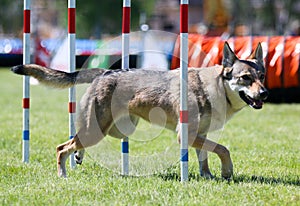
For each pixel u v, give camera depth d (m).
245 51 24.12
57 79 10.91
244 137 16.27
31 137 15.84
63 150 11.06
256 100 10.51
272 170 11.66
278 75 24.31
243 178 10.83
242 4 67.75
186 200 9.00
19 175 10.98
